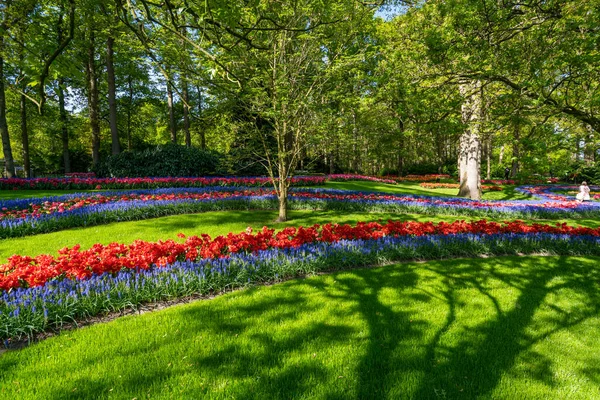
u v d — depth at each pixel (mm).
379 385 2799
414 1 6957
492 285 5121
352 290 4734
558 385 2895
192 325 3631
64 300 3740
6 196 11594
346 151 9984
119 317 3881
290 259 5398
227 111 9070
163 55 5488
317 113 8750
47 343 3242
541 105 4637
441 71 5527
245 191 13805
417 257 6520
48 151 39344
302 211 11438
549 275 5680
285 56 8688
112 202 9695
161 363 2963
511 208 12367
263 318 3828
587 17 4754
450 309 4234
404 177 37500
